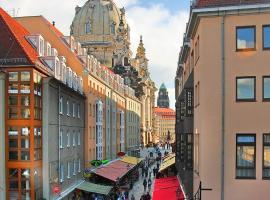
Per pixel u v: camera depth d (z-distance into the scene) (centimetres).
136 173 7806
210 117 2138
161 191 3569
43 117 3416
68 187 4159
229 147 2120
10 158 3194
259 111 2103
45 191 3394
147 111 15450
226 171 2117
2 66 3167
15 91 3194
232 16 2130
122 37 13288
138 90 13312
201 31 2161
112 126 7200
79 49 5525
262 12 2095
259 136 2097
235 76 2127
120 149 8194
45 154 3406
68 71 4406
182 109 3622
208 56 2145
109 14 13400
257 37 2112
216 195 2116
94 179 5294
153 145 16238
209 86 2144
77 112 4728
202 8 2120
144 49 16862
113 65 12794
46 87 3428
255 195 2094
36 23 4866
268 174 2095
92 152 5447
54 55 4206
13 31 3422
